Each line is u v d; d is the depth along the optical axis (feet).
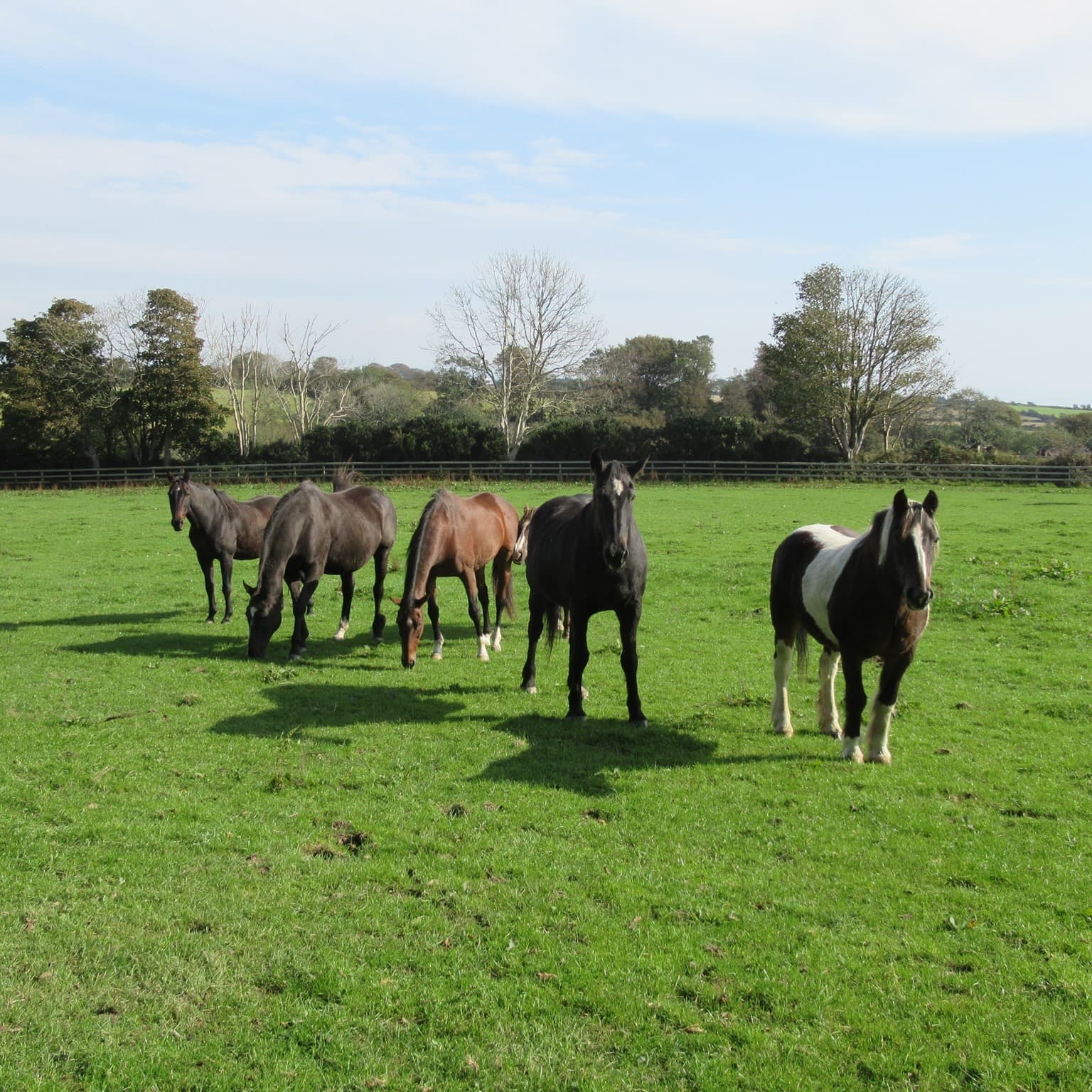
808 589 25.07
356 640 40.60
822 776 22.72
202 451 179.22
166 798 21.06
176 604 49.44
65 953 14.60
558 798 21.16
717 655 37.42
